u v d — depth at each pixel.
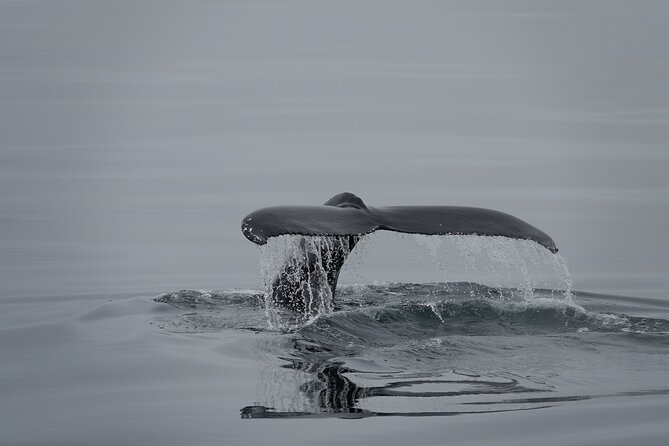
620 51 166.12
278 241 64.00
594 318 42.31
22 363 38.19
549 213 73.62
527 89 133.50
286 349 38.22
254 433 30.30
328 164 90.75
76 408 33.12
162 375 36.09
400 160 92.38
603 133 104.19
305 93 131.25
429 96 128.75
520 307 43.12
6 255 61.97
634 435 29.97
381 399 32.75
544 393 33.28
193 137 103.56
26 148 96.38
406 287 50.28
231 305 46.25
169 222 71.12
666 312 47.25
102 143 99.81
